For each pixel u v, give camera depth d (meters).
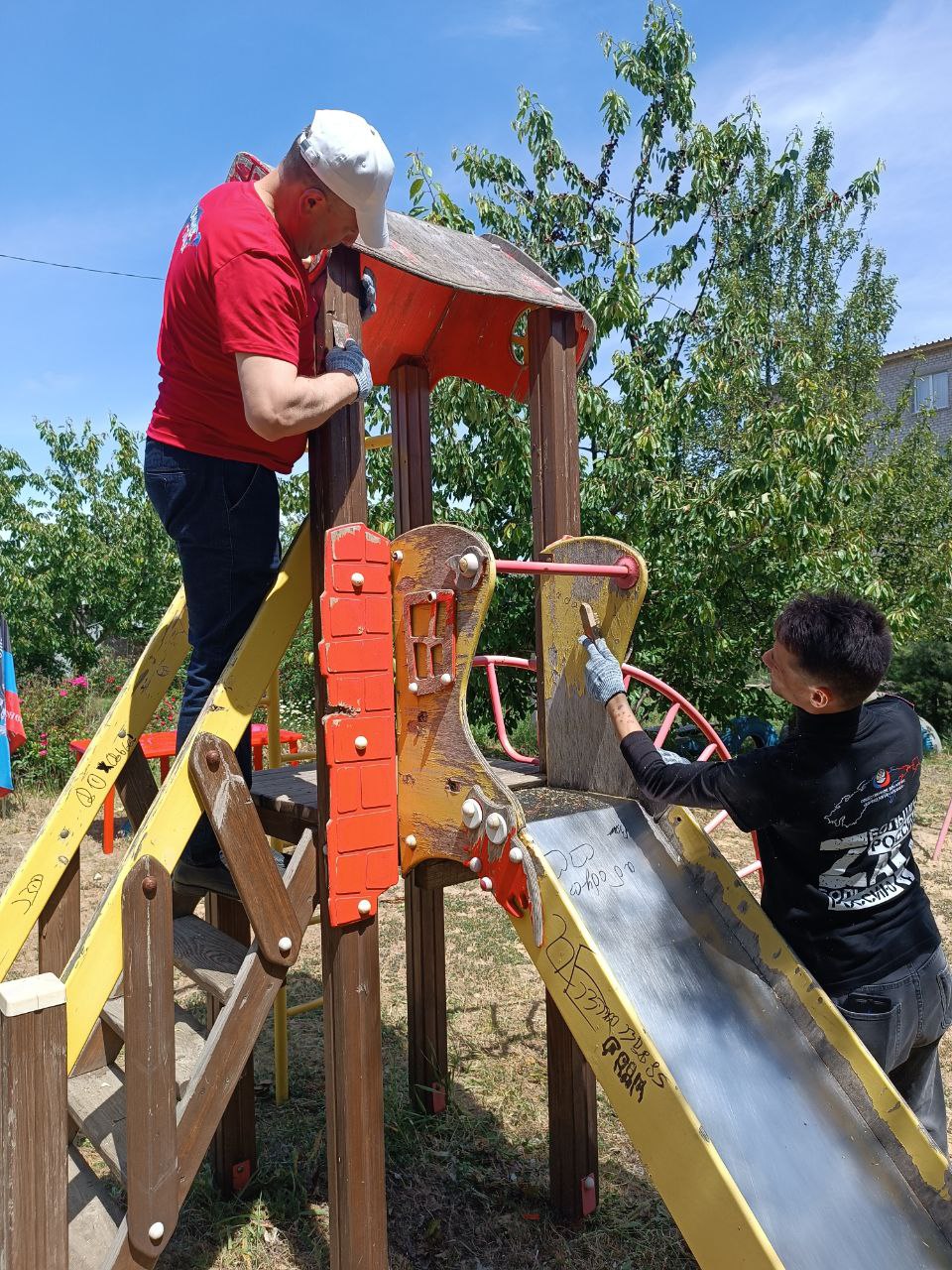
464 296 3.09
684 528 8.19
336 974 2.23
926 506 12.12
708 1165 1.67
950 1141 3.58
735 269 11.66
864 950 2.15
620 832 2.50
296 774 3.07
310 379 1.96
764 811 2.08
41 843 2.57
